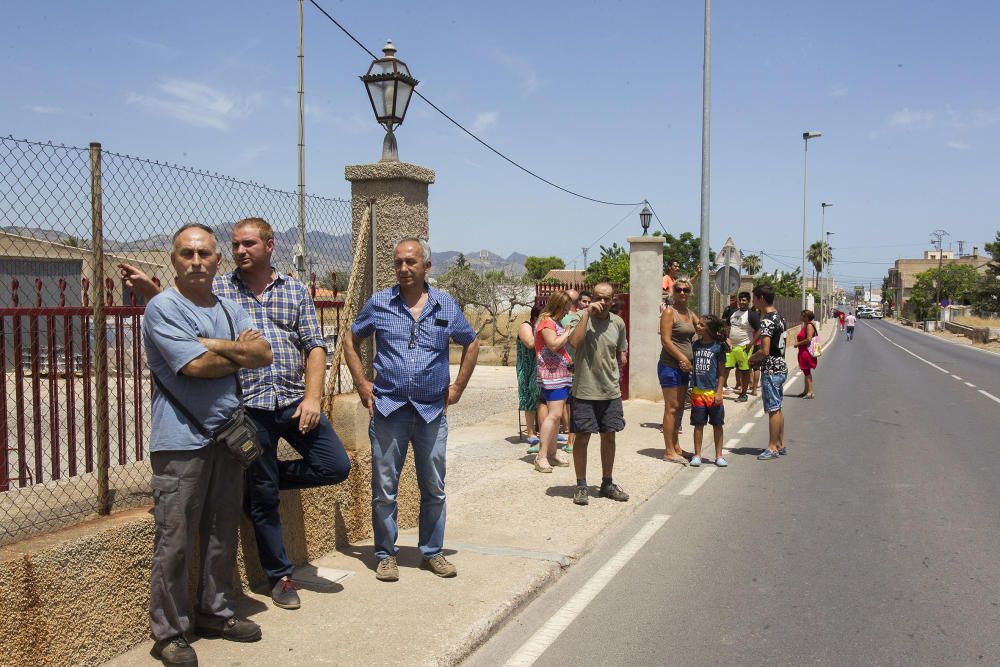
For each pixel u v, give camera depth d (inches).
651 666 158.9
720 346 355.6
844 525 262.5
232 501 157.6
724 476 339.6
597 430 277.6
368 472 231.9
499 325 1160.8
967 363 1115.3
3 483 147.5
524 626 178.9
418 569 205.5
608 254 1945.1
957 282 3745.1
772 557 229.0
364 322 197.6
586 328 276.5
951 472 348.2
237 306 158.9
